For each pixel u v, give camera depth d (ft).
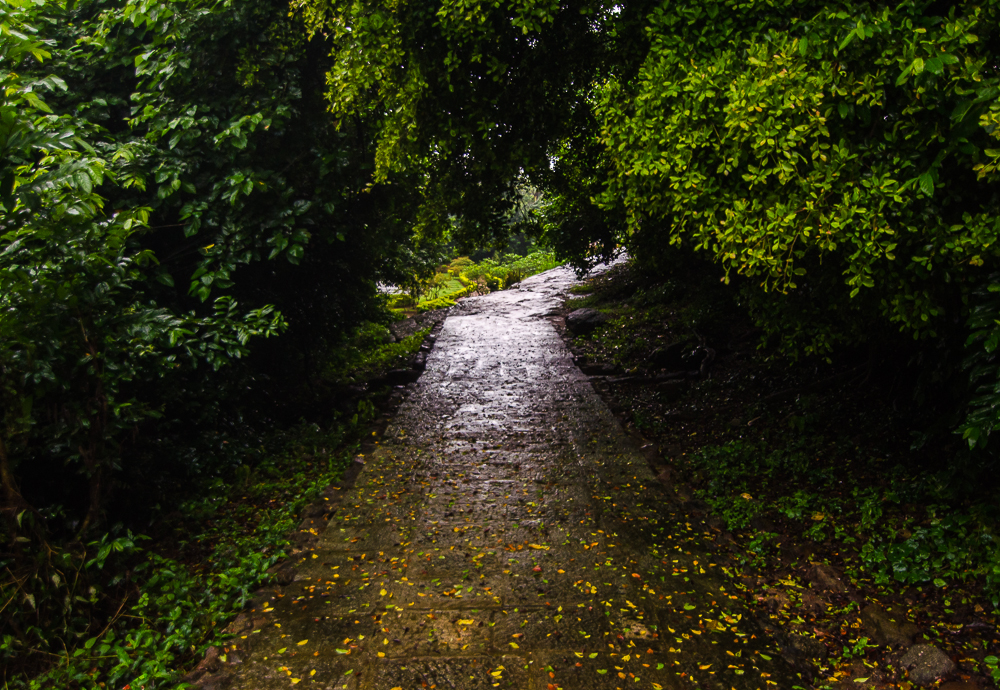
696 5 11.87
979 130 9.24
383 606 12.09
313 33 16.79
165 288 18.03
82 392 13.03
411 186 22.70
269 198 17.39
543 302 46.62
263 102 17.26
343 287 24.81
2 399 11.39
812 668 10.21
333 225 19.92
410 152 18.02
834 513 15.35
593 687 9.77
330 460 19.89
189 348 14.76
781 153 10.51
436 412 24.49
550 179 23.90
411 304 47.26
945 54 8.63
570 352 33.35
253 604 12.35
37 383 11.62
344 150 18.57
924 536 13.23
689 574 13.00
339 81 16.58
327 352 29.14
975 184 10.02
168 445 16.69
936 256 10.06
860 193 9.72
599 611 11.74
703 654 10.50
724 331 30.27
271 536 14.96
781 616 11.63
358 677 10.12
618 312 38.22
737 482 17.80
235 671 10.36
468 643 10.90
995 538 12.42
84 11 17.54
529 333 37.96
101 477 13.29
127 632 11.31
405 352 33.24
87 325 12.51
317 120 19.19
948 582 12.15
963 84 9.02
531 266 66.95
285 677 10.17
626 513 15.80
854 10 9.66
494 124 17.56
